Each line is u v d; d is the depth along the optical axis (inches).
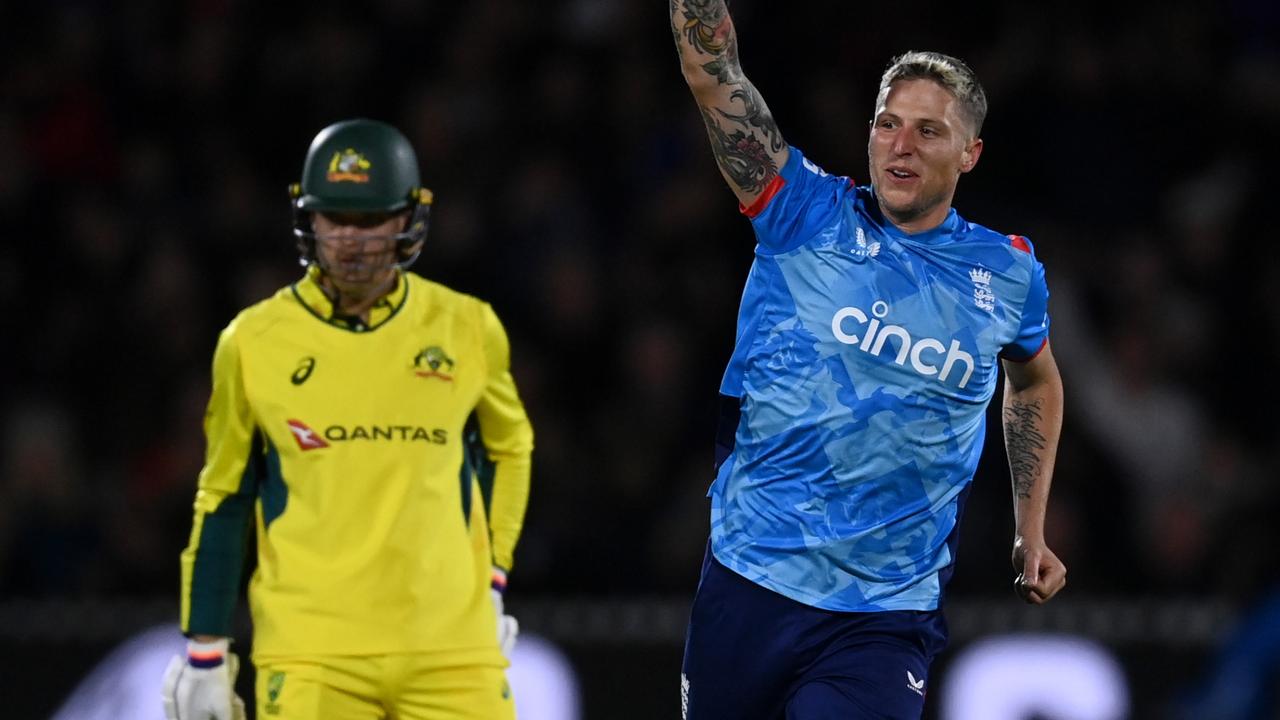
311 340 702.5
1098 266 1456.7
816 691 650.2
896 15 1576.0
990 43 1588.3
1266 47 1627.7
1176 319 1427.2
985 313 652.1
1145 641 1119.0
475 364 725.3
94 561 1258.6
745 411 663.8
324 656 684.1
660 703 1099.3
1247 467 1371.8
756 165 652.1
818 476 648.4
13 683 1073.5
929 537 660.1
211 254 1457.9
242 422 697.6
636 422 1309.1
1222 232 1497.3
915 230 655.1
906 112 644.7
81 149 1521.9
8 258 1456.7
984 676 1114.1
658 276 1416.1
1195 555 1293.1
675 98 1535.4
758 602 660.1
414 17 1573.6
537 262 1424.7
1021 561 703.1
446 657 698.2
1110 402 1370.6
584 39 1565.0
